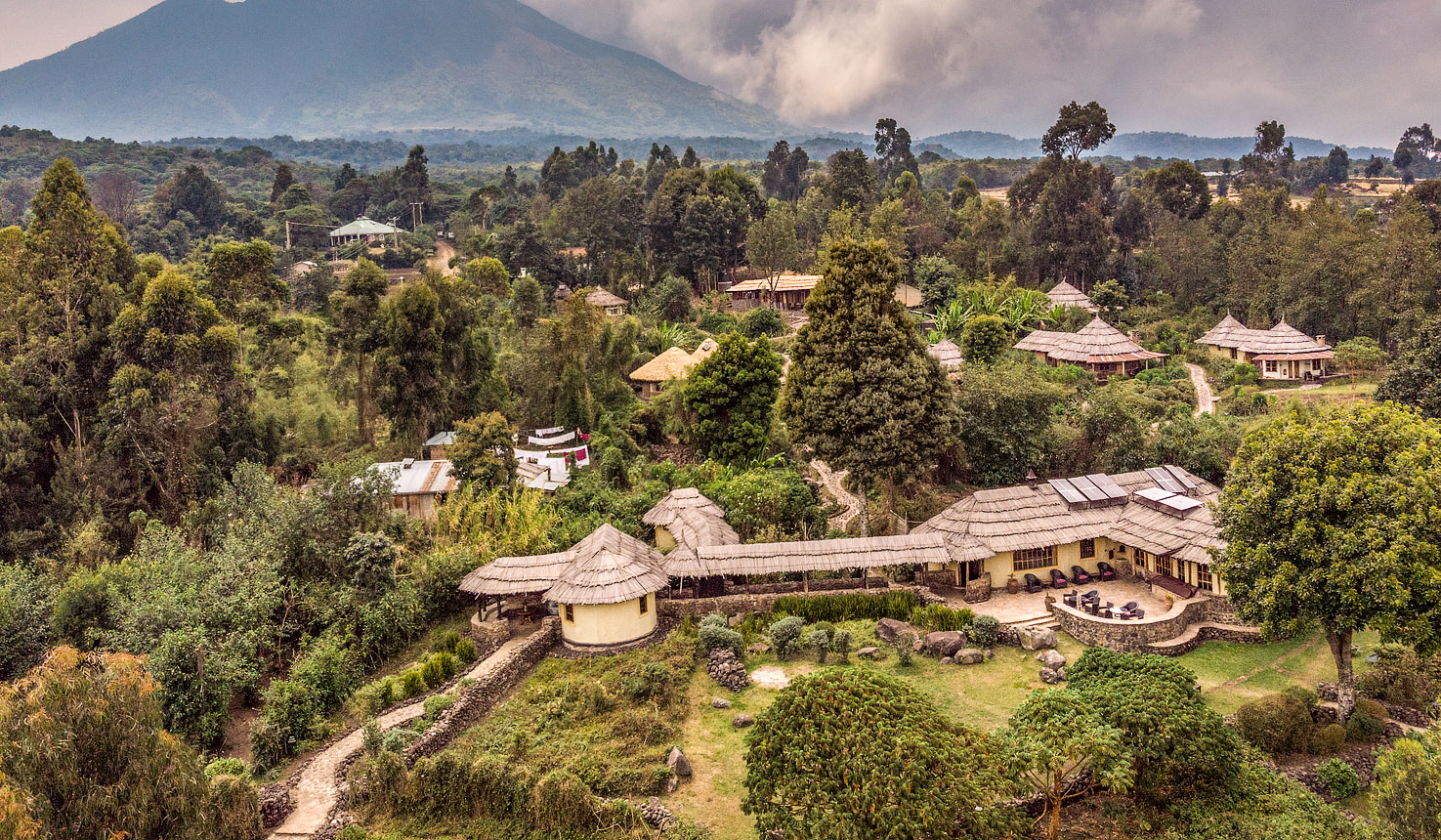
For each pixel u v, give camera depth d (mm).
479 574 37844
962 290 104375
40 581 35531
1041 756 21359
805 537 44625
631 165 192875
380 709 31016
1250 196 116688
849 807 19578
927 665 32688
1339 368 77875
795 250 114000
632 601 35281
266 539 37625
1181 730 22609
